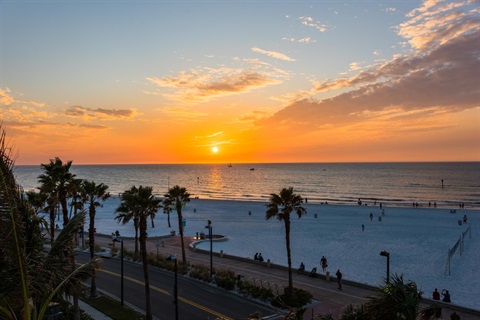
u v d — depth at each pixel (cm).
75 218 1238
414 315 1170
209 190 19462
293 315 1622
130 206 3014
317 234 6844
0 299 960
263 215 9462
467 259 4878
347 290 3497
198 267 4253
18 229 888
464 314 2830
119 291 3619
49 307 1606
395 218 8481
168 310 3105
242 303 3262
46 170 3120
